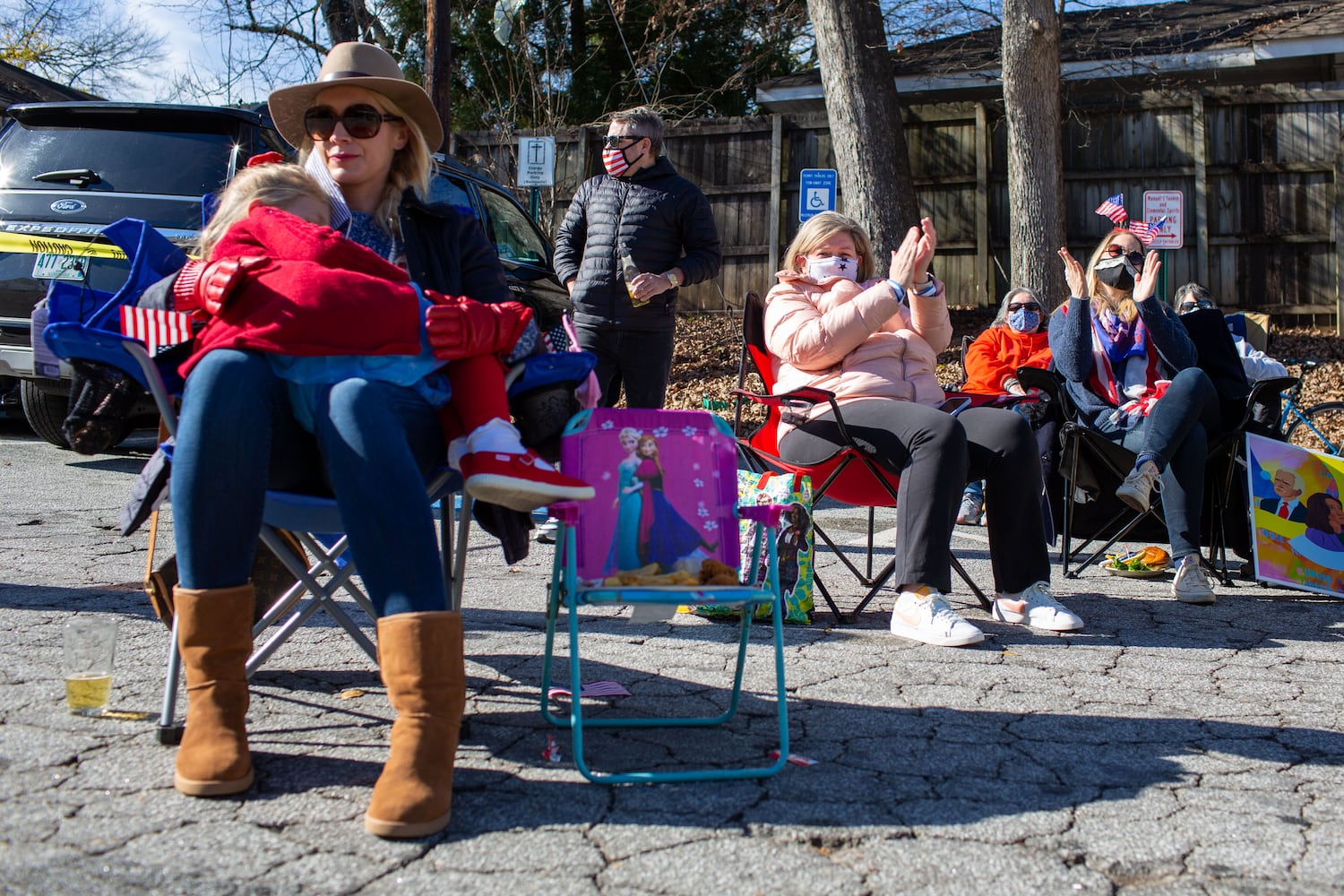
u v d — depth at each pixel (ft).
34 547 14.97
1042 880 6.25
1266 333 30.27
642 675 10.29
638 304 16.44
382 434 7.12
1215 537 16.40
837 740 8.57
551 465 8.91
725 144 46.09
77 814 6.65
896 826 6.93
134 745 7.81
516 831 6.66
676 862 6.31
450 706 6.81
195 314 8.07
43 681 9.16
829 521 21.43
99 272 21.50
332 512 7.98
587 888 5.95
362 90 9.23
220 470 7.15
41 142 22.91
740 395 12.64
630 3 69.41
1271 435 16.90
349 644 10.88
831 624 12.74
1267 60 49.96
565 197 49.37
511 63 60.34
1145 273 15.61
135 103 22.59
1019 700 9.78
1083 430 15.43
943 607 11.85
